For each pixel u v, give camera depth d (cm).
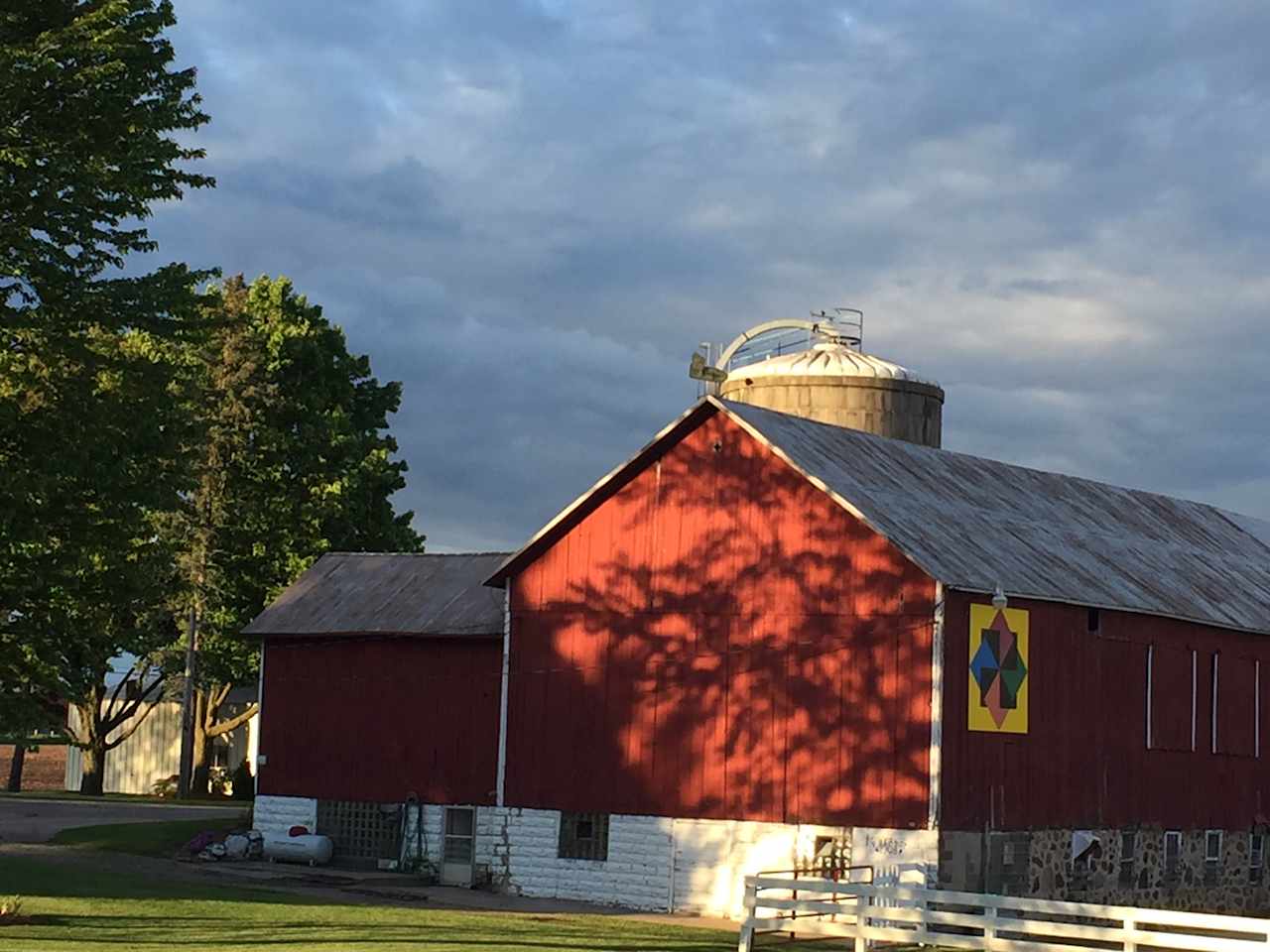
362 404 7431
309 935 2967
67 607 3562
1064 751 3894
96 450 3400
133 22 3484
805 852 3719
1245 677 4594
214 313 3775
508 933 3156
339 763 4616
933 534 3803
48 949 2616
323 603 4781
